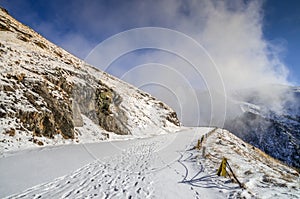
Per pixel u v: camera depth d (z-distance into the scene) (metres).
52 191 6.42
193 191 7.33
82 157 11.47
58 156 10.69
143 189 7.30
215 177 8.95
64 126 16.06
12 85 14.37
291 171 15.53
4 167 7.70
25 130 12.62
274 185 7.92
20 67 17.41
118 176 8.77
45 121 14.49
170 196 6.74
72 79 23.02
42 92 16.20
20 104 13.50
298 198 6.60
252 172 9.66
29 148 11.39
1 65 15.61
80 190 6.75
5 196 5.64
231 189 7.45
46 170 8.27
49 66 21.62
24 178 7.05
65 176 8.03
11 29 27.14
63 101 17.91
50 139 13.99
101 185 7.43
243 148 23.02
